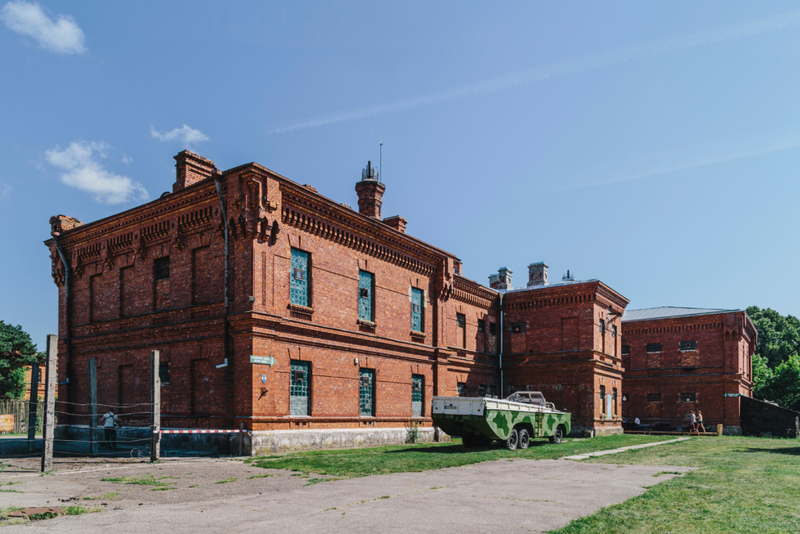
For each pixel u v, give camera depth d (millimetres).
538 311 34969
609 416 34531
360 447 21906
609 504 9906
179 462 16109
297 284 20781
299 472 14086
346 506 9602
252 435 17844
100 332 23938
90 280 25047
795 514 8953
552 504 9883
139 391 21906
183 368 20391
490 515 8891
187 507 9508
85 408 23984
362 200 28734
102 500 10219
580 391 32656
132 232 23125
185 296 20875
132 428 21562
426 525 8148
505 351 35750
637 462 17391
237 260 19203
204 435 19125
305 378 20625
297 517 8664
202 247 20766
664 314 44875
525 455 19188
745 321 42094
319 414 20891
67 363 24906
